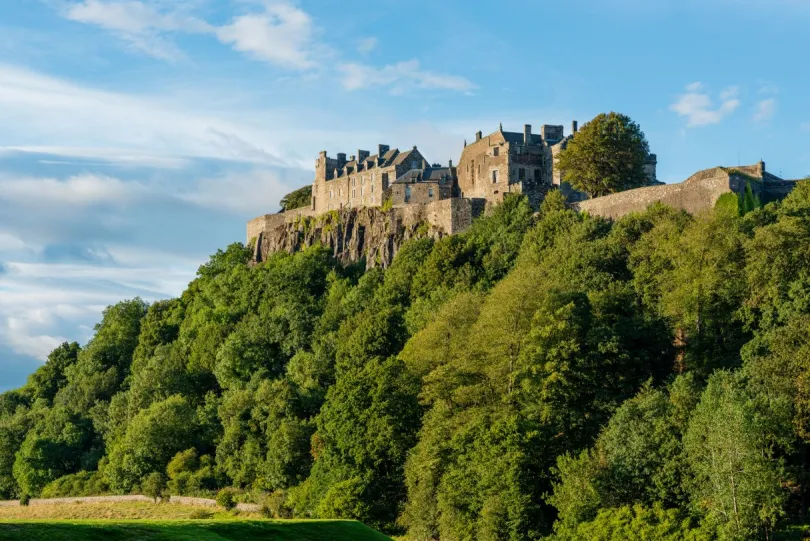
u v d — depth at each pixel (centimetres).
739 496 8069
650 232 13275
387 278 17412
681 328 11419
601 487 8962
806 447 9106
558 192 16750
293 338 16925
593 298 11744
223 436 14738
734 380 9288
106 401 18338
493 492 9488
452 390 11156
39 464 16512
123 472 14850
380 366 11856
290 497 11950
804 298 10519
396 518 10900
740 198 13850
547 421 10162
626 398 10325
